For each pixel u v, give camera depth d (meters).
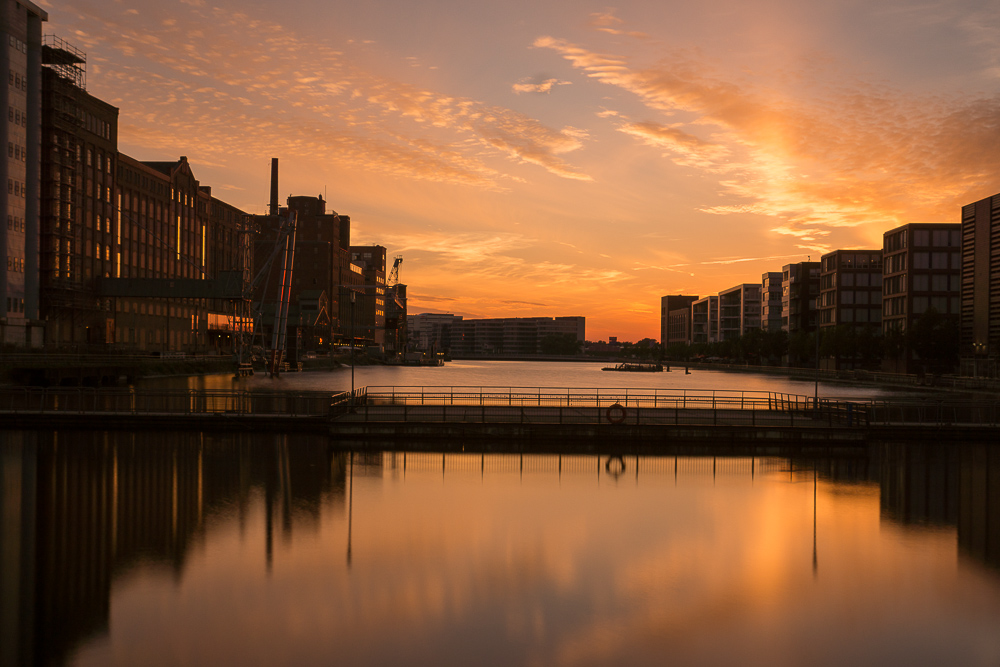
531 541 18.66
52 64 90.12
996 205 99.69
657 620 13.62
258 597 14.41
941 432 39.78
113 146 104.25
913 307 122.88
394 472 28.17
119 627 12.84
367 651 12.07
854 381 116.38
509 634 12.84
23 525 19.31
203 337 139.75
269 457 31.02
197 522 19.91
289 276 133.50
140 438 35.84
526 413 43.06
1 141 78.56
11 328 79.12
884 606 14.44
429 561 16.89
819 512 22.25
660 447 35.88
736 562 17.14
